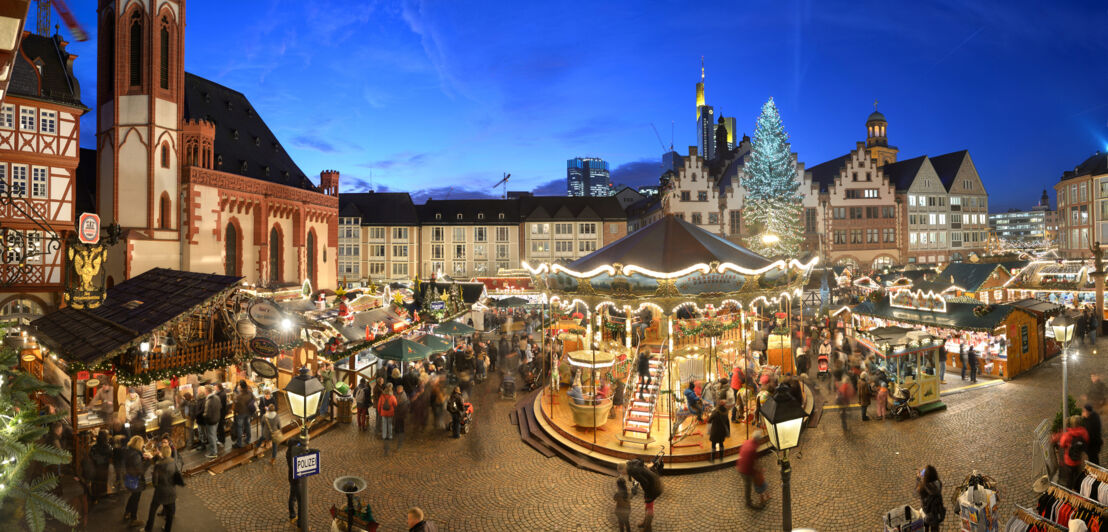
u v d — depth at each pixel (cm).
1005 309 2353
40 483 530
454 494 1390
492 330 4128
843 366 2220
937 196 7750
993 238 7138
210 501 1347
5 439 524
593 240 7644
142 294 1867
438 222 7625
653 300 1798
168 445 1180
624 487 1143
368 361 2392
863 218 7481
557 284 2062
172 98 4050
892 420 1845
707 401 1775
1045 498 1042
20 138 3098
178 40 4088
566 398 2102
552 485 1435
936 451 1552
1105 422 1634
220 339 1675
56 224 3189
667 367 1953
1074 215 6844
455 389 1841
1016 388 2181
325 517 1272
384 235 7562
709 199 7156
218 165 4447
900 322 2828
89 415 1592
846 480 1389
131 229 3816
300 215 5169
